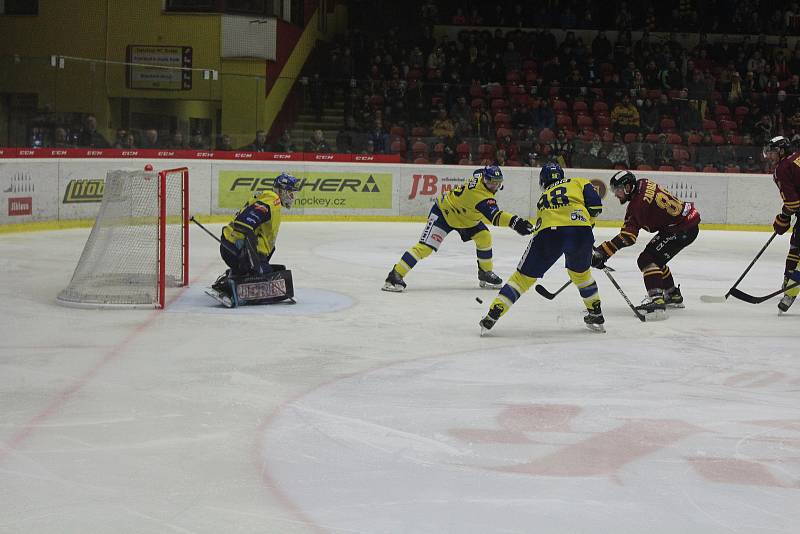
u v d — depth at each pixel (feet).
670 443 16.53
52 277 35.86
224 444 15.96
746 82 78.07
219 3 72.18
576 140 66.85
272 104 65.41
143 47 72.64
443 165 66.54
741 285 38.65
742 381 21.40
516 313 30.25
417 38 82.23
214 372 21.13
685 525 12.78
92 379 20.29
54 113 55.67
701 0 87.25
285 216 64.39
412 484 14.19
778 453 16.03
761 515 13.17
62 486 13.83
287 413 17.94
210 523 12.56
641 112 68.49
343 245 50.34
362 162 65.77
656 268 29.78
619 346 25.21
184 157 60.95
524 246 52.08
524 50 81.66
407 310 30.37
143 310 28.94
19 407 17.97
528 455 15.71
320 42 86.79
